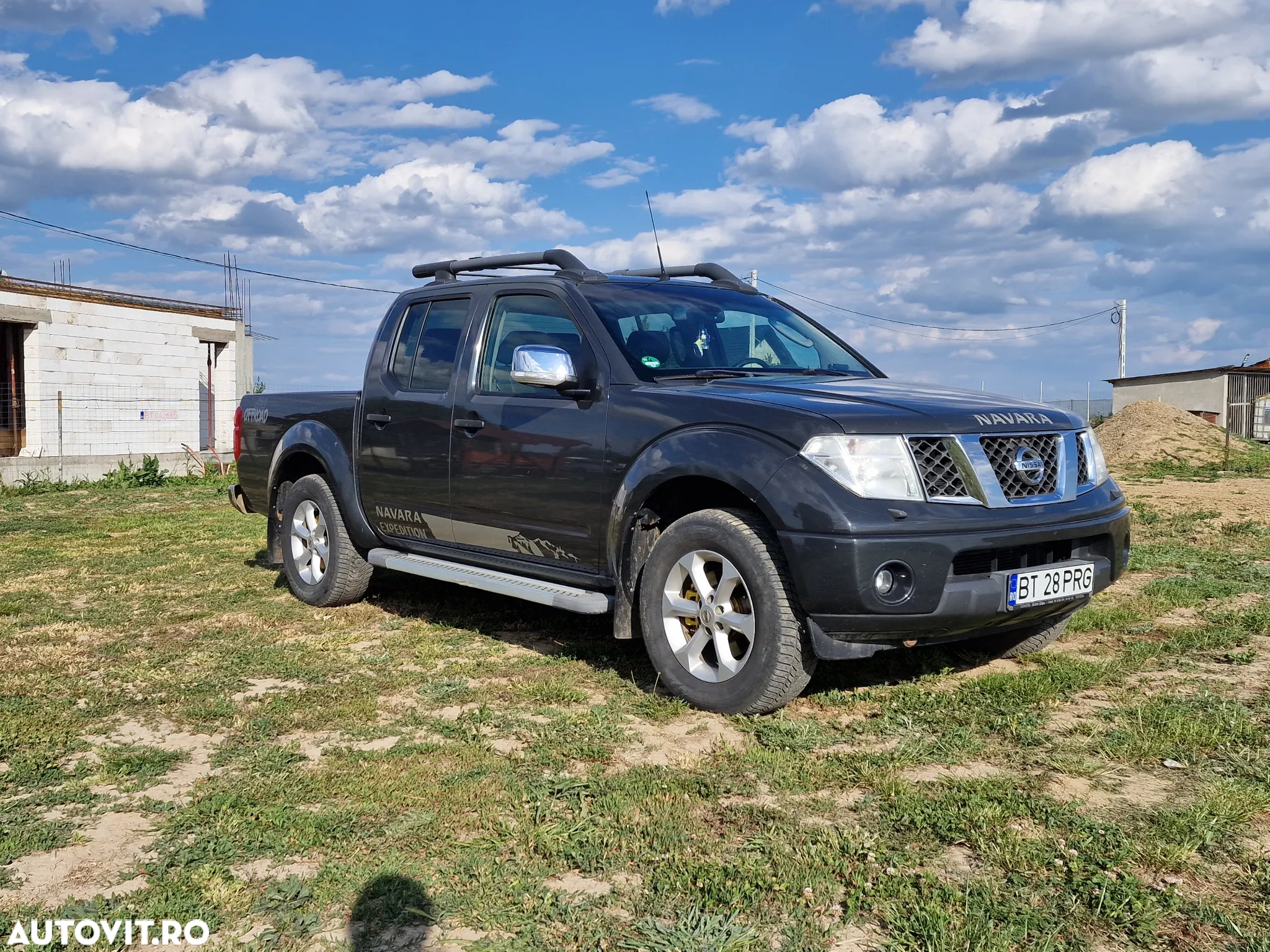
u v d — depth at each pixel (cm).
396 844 286
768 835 288
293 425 664
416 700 430
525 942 234
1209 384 3897
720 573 424
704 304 529
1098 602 598
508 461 496
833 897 253
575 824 295
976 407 415
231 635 557
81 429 2153
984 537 380
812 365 521
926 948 227
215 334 2477
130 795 329
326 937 238
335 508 621
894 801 308
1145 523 995
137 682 462
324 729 396
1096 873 260
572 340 488
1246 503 1177
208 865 274
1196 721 377
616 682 454
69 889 264
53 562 823
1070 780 331
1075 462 426
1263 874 259
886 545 365
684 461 411
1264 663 468
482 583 505
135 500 1452
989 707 406
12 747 374
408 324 597
